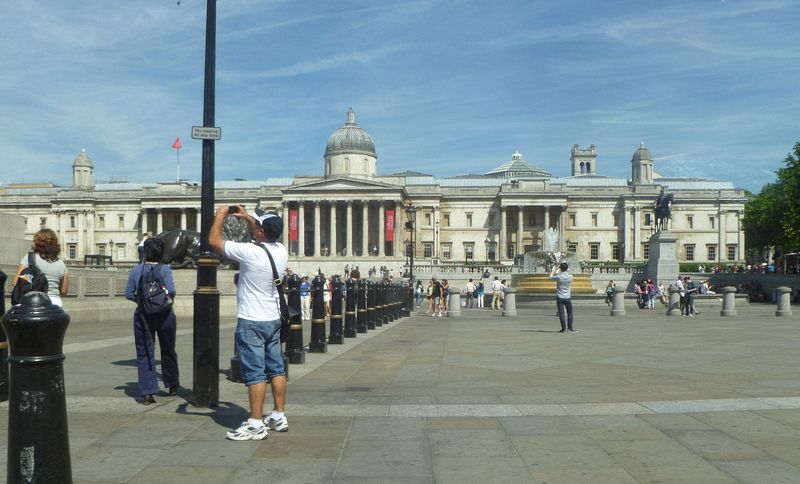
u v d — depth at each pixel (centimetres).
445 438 889
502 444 857
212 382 1102
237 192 14550
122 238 15188
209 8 1164
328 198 13438
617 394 1216
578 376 1450
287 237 13688
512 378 1427
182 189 14688
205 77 1150
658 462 775
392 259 12769
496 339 2431
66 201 15238
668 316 4288
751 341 2273
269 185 16188
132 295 1150
